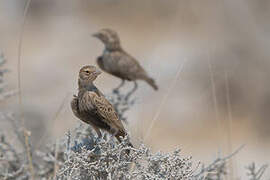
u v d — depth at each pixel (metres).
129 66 20.64
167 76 40.22
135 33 60.69
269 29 46.75
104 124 12.91
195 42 47.78
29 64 50.81
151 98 35.03
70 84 43.97
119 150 11.67
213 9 49.59
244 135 39.53
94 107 12.62
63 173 11.87
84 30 62.19
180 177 11.44
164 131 38.34
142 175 11.67
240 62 44.31
